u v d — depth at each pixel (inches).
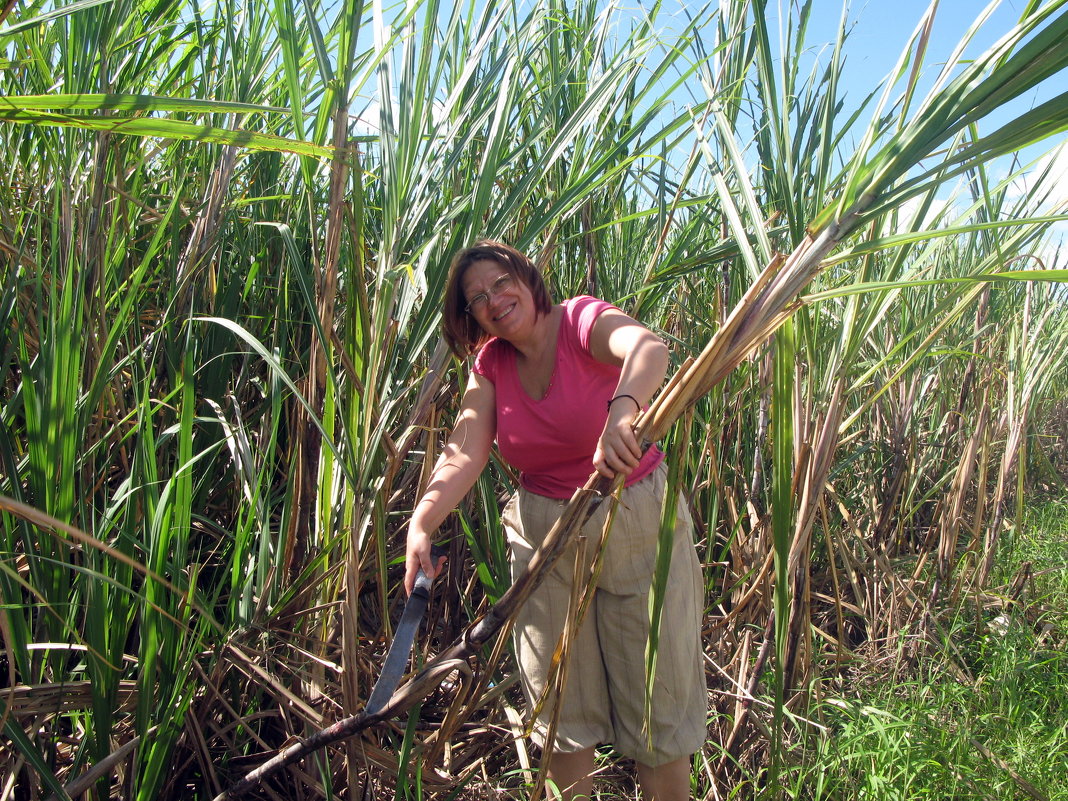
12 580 56.4
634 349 63.6
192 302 75.0
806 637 88.0
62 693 60.0
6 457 57.6
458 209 74.8
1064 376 226.8
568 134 77.0
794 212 73.5
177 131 36.2
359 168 61.0
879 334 138.6
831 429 77.8
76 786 57.1
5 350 71.3
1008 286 163.3
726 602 110.0
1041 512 201.2
